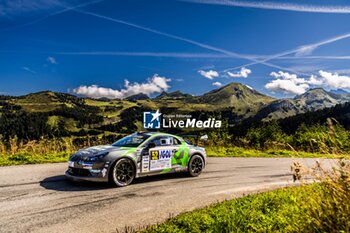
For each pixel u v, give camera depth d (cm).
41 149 1448
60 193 733
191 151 1025
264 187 920
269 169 1309
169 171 959
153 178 973
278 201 668
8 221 537
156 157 918
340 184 423
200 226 513
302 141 2405
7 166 1055
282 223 511
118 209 636
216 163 1426
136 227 536
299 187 806
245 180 1025
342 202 418
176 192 802
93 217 580
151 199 722
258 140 2661
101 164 795
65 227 523
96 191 768
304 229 446
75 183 839
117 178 823
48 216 573
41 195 707
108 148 863
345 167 434
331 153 470
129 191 787
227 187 898
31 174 929
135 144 901
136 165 864
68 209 620
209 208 627
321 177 470
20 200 661
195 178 1012
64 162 1205
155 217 596
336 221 411
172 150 966
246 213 569
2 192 716
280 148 2433
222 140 2356
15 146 1374
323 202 446
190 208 664
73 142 1543
